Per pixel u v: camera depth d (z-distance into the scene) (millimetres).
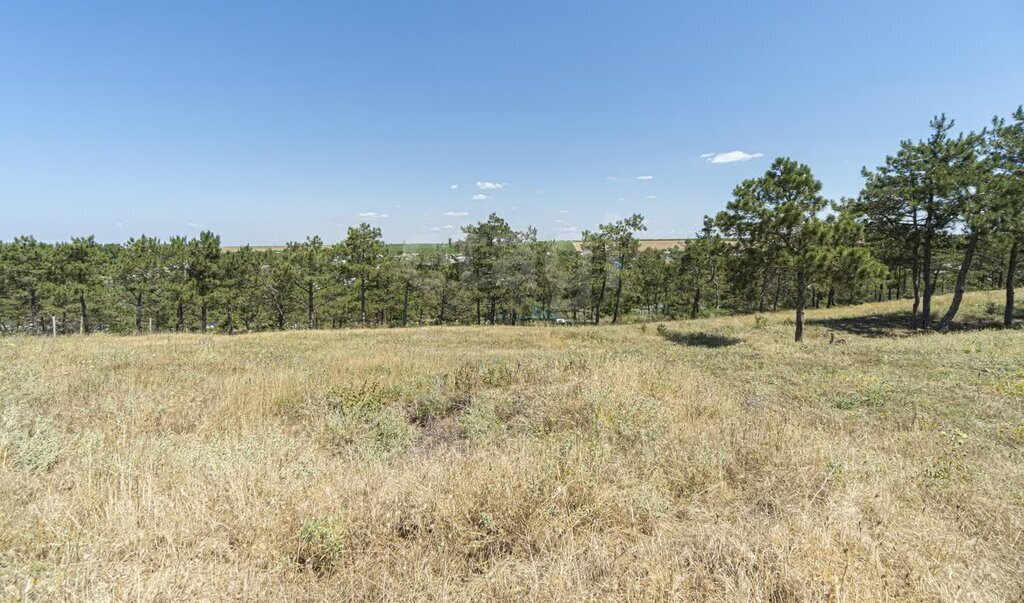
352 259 36594
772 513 3316
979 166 18656
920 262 23594
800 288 18688
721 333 22469
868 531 2840
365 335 21766
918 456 4500
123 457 3840
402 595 2328
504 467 3609
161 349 12664
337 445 5094
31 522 2725
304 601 2332
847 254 16594
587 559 2676
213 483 3381
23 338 14758
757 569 2516
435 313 45469
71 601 2066
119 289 33969
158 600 2137
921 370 9703
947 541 2811
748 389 8484
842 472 3717
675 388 7324
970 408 6711
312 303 37781
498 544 2873
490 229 36625
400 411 6270
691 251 40188
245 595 2232
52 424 4750
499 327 27297
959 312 25141
